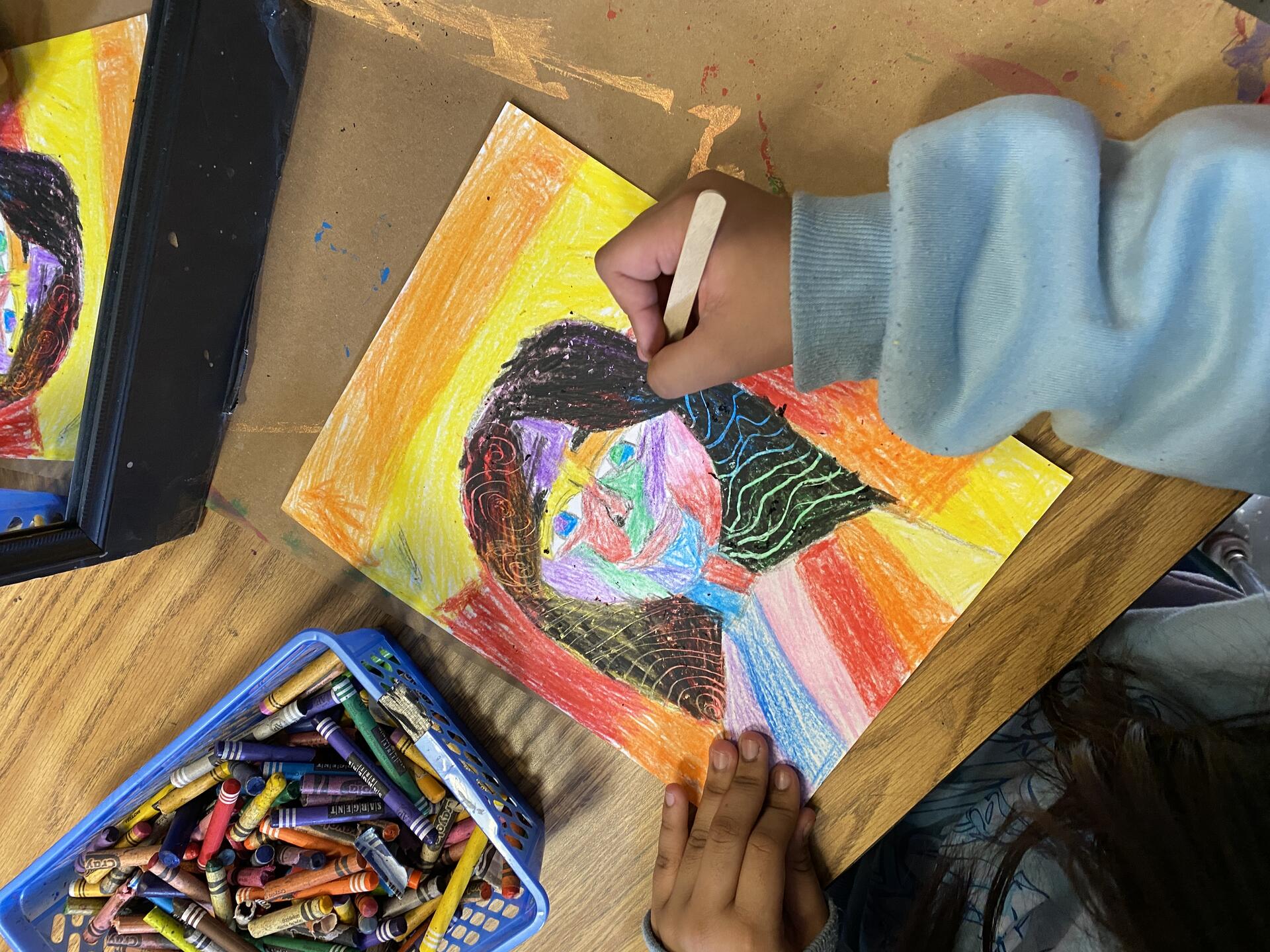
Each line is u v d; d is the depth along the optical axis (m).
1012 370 0.37
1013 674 0.48
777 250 0.42
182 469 0.53
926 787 0.49
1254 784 0.41
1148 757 0.44
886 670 0.49
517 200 0.50
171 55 0.42
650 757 0.54
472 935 0.55
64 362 0.51
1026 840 0.48
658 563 0.52
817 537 0.50
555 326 0.51
